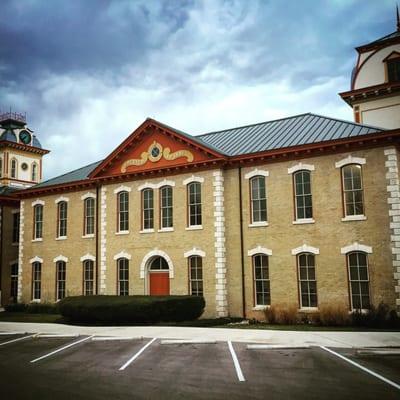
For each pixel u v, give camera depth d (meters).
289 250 24.83
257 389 10.57
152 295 26.61
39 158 48.09
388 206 22.42
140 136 29.98
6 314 32.81
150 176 29.62
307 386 10.71
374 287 22.31
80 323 24.80
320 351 14.98
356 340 16.84
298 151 24.80
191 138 27.98
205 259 26.86
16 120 46.84
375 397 9.79
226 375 11.95
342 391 10.26
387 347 15.29
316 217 24.28
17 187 44.88
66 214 34.41
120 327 22.50
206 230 27.03
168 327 21.95
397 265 21.80
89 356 15.17
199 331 20.20
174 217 28.38
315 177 24.58
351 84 32.44
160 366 13.27
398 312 21.53
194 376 11.95
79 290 32.50
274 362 13.41
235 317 25.78
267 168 26.08
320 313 23.12
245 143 28.66
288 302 24.53
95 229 32.31
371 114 30.14
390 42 30.41
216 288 26.22
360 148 23.47
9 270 39.41
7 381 11.98
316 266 23.97
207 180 27.44
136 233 29.72
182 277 27.55
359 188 23.47
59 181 35.88
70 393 10.66
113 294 30.05
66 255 33.66
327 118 28.28
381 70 30.50
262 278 25.64
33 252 35.72
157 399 9.99
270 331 19.81
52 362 14.35
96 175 31.83
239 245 26.38
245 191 26.59
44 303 34.06
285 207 25.27
